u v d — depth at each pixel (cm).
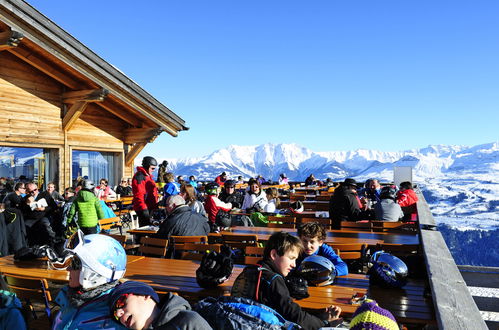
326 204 1205
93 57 1127
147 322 186
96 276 196
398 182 1614
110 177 1457
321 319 292
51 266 432
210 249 499
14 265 452
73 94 1216
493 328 512
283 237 296
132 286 188
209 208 734
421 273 403
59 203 1070
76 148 1304
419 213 736
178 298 195
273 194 962
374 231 760
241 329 233
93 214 721
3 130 1102
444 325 263
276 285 277
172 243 563
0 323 221
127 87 1242
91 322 189
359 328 189
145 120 1420
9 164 1155
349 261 566
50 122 1223
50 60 1118
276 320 244
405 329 322
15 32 933
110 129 1427
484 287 638
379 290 365
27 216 823
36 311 462
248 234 632
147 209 873
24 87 1155
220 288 366
